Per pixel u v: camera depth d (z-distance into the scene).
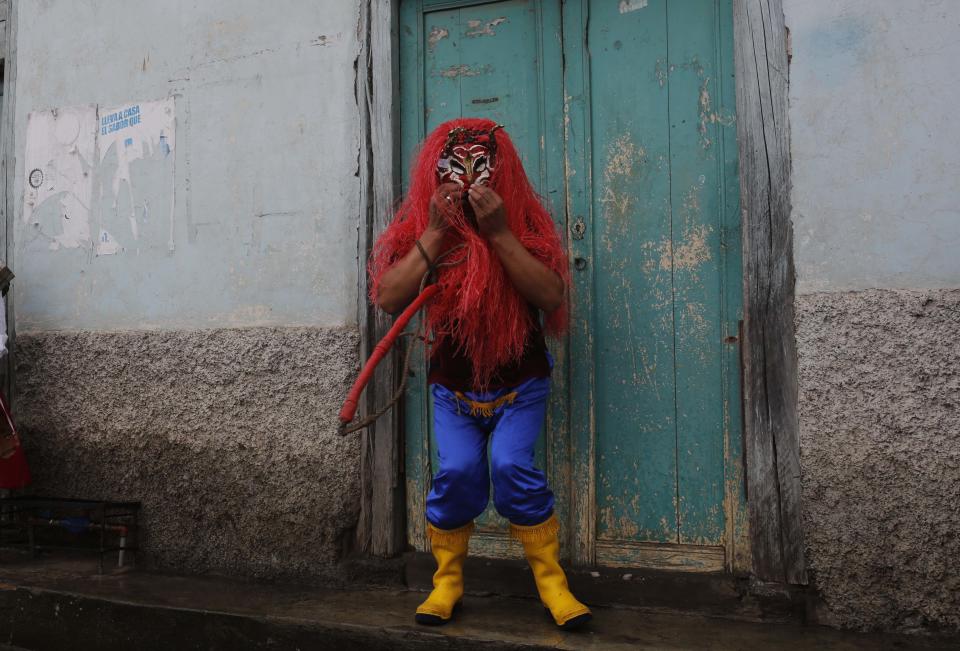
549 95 3.12
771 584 2.72
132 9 3.77
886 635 2.54
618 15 3.05
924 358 2.52
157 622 2.97
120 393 3.66
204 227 3.58
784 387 2.71
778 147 2.74
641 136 3.01
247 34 3.53
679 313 2.95
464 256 2.59
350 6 3.35
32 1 4.01
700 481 2.91
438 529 2.70
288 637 2.78
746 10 2.80
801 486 2.68
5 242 4.05
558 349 3.07
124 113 3.77
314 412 3.30
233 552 3.39
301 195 3.40
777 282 2.73
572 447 3.04
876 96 2.63
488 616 2.78
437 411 2.71
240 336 3.44
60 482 3.78
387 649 2.64
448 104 3.27
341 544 3.26
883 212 2.61
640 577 2.87
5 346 3.73
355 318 3.29
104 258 3.79
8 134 4.07
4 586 3.29
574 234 3.06
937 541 2.50
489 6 3.23
